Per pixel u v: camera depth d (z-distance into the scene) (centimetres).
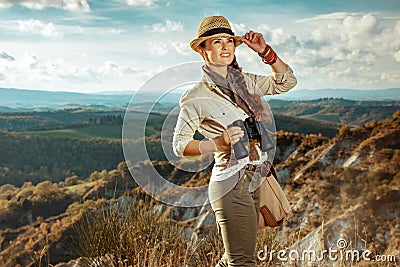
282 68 221
